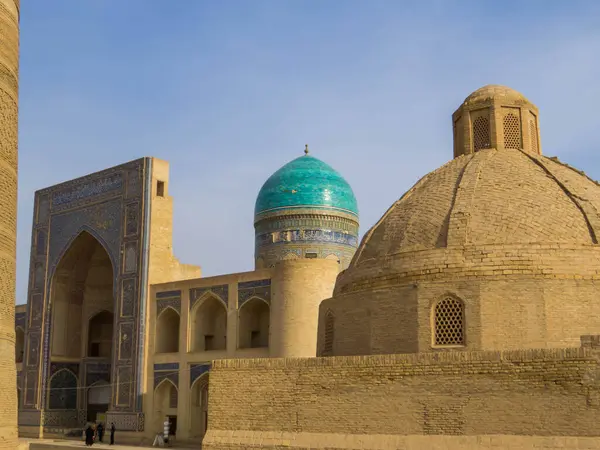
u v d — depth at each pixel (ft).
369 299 67.51
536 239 63.46
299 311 100.89
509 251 62.34
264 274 107.14
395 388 58.23
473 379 55.47
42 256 140.26
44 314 136.87
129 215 124.57
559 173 71.92
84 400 138.10
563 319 59.82
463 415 55.21
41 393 133.28
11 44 67.67
